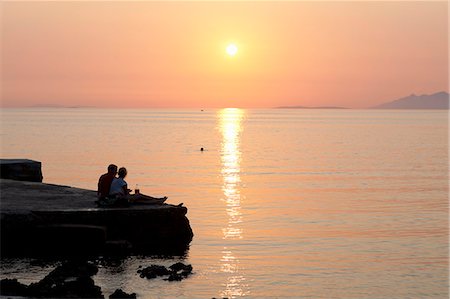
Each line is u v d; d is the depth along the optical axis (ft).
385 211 129.08
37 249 84.17
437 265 84.58
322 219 118.21
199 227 107.76
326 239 99.76
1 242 82.99
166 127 629.92
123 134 465.06
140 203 94.58
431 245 96.37
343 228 109.19
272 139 431.43
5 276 73.20
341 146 360.07
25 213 83.92
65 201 93.71
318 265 83.46
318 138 447.01
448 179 195.42
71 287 65.31
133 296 65.87
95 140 380.37
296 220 116.78
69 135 432.25
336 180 190.70
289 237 100.68
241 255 88.02
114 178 92.32
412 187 173.47
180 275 75.77
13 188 101.81
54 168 212.84
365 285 75.00
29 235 83.92
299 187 171.83
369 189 168.35
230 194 155.12
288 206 135.13
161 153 293.84
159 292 69.15
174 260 84.02
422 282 76.84
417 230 108.06
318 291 72.28
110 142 364.79
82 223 86.84
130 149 313.53
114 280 72.79
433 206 136.87
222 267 81.05
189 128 614.34
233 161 257.96
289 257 87.30
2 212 83.41
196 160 259.80
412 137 463.83
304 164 246.68
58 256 83.66
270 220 116.37
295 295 70.59
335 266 83.25
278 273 79.05
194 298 67.77
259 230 106.01
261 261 84.89
